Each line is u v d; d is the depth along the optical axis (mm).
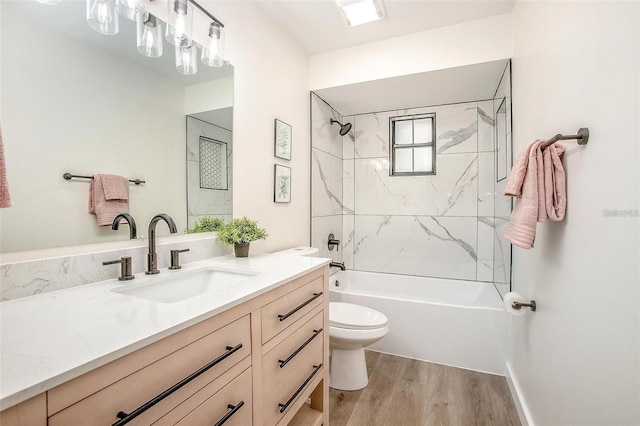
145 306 810
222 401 839
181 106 1395
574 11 992
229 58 1663
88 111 1045
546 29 1276
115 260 1092
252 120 1851
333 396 1801
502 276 2354
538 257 1370
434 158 3018
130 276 1101
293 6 1915
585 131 892
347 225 3357
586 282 892
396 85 2461
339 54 2471
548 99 1248
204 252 1512
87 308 793
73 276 988
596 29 839
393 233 3178
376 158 3240
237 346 887
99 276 1062
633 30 664
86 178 1041
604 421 782
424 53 2199
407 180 3123
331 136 3023
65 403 506
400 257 3152
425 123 3076
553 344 1159
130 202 1183
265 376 1025
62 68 974
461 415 1627
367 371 2086
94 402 546
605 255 784
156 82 1282
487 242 2832
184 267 1332
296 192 2363
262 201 1947
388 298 2355
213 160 1571
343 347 1875
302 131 2451
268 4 1893
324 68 2520
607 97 779
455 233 2949
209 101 1544
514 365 1821
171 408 688
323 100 2816
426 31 2195
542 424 1276
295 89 2344
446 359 2172
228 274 1323
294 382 1203
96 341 600
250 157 1835
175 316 736
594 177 847
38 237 918
